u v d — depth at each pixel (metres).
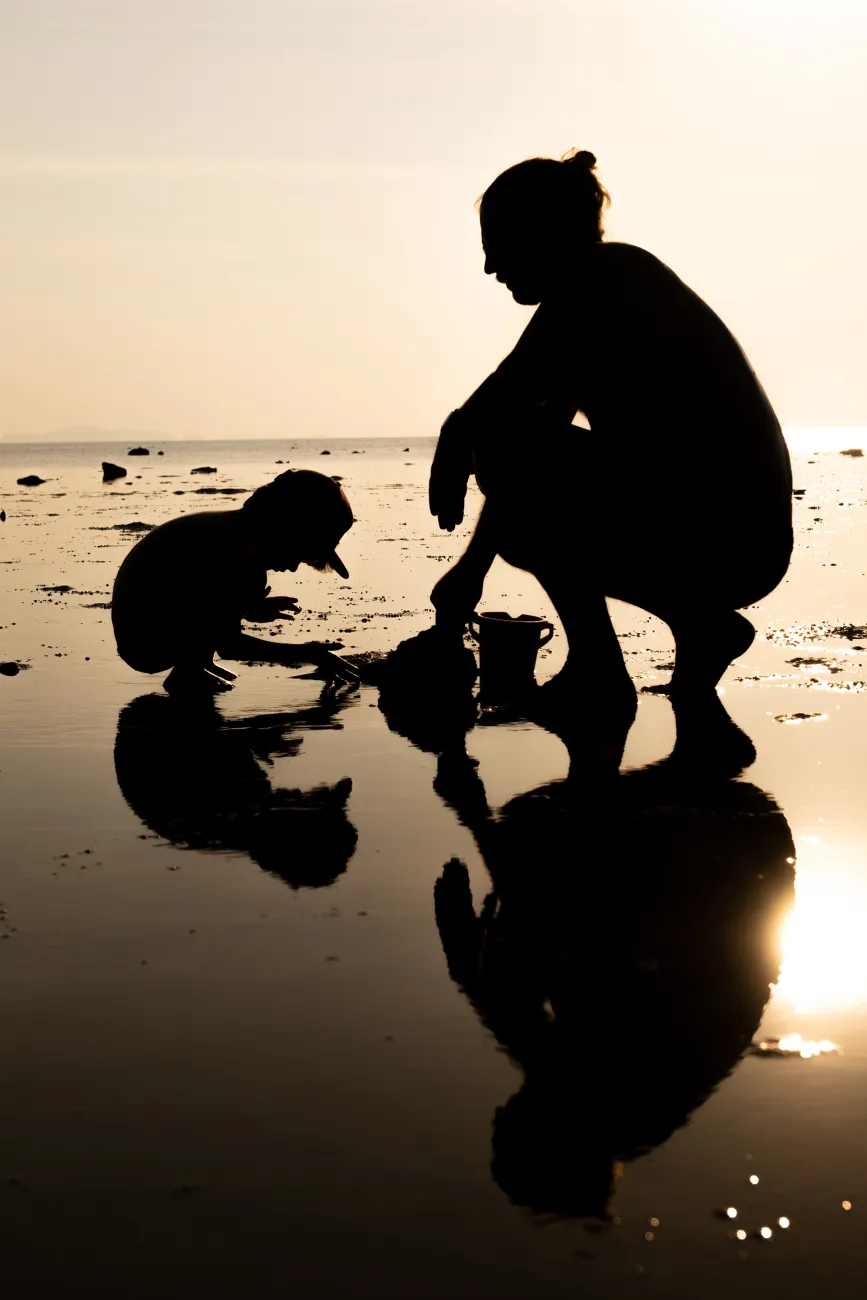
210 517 5.00
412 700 4.78
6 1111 1.81
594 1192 1.60
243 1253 1.48
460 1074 1.90
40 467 53.94
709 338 3.91
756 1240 1.50
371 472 36.97
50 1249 1.49
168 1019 2.10
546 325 3.92
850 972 2.27
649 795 3.43
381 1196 1.59
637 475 3.93
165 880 2.80
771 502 3.99
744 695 4.74
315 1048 1.99
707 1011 2.11
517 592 8.15
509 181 4.03
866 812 3.22
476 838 3.09
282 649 5.09
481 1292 1.41
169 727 4.39
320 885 2.76
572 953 2.36
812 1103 1.81
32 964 2.33
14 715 4.59
